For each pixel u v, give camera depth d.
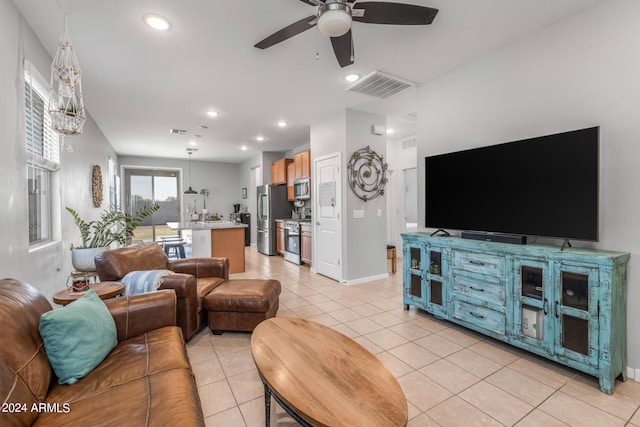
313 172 5.16
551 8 2.21
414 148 6.07
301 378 1.37
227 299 2.71
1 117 1.88
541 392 1.90
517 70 2.63
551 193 2.26
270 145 6.94
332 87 3.57
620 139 2.07
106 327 1.59
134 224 3.95
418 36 2.54
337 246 4.61
